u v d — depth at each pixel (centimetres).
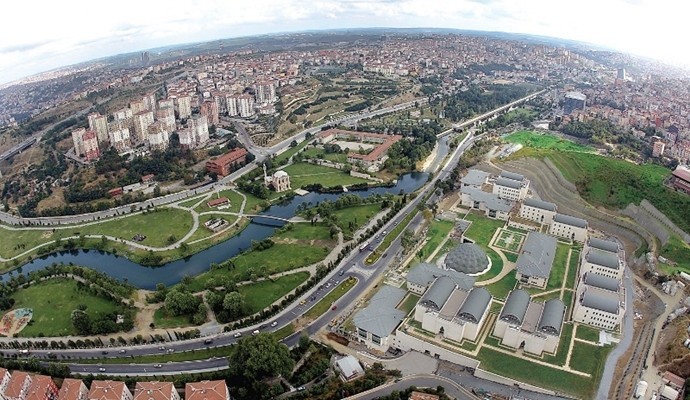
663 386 19900
